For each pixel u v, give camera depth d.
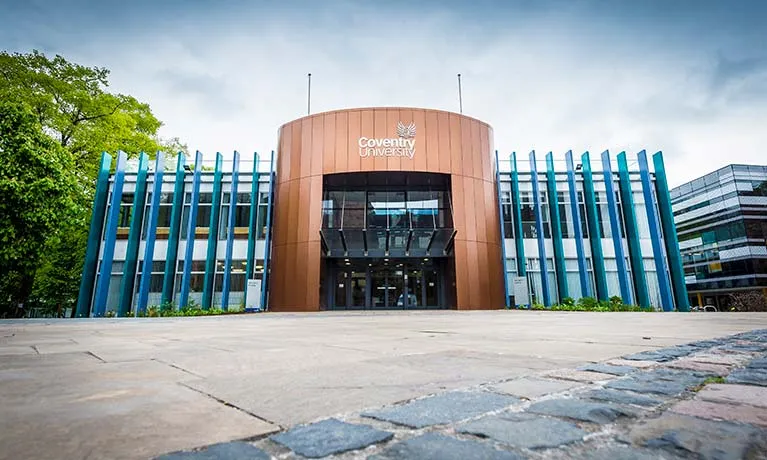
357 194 26.11
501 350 3.79
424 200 25.97
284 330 7.52
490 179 25.38
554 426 1.27
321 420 1.41
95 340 5.39
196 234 25.55
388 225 25.50
